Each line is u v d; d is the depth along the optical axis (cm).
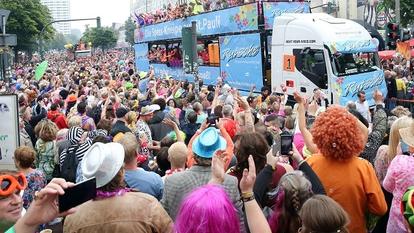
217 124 629
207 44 2572
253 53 2105
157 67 3484
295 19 1852
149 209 357
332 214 307
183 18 2827
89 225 345
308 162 474
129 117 1010
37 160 843
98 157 347
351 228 455
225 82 2370
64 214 274
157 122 1077
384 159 584
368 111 1488
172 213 452
